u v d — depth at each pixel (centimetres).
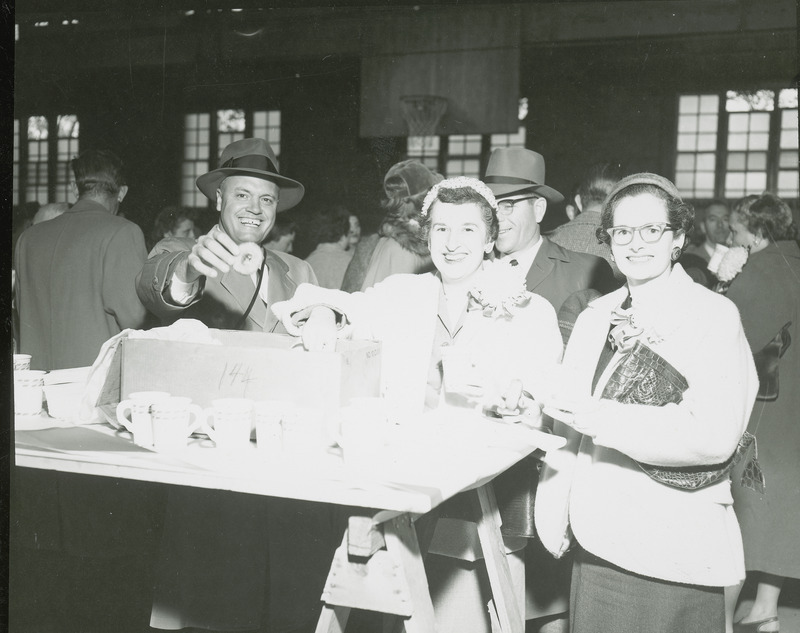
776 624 314
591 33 972
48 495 326
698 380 188
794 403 310
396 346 226
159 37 878
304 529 264
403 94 1008
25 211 871
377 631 288
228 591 258
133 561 346
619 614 196
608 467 200
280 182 304
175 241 297
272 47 970
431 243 240
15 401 211
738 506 316
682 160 1012
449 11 986
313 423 184
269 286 289
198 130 952
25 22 838
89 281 320
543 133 1002
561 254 318
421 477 167
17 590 315
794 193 987
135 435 190
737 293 320
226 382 196
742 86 972
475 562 235
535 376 204
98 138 875
